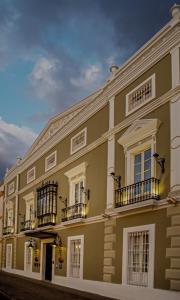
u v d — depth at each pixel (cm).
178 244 1169
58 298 1509
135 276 1377
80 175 1934
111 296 1491
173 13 1316
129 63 1557
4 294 1716
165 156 1283
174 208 1205
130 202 1427
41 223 2372
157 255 1255
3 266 3259
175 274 1162
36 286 1964
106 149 1688
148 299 1262
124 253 1437
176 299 1141
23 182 3011
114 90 1656
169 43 1316
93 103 1845
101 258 1614
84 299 1469
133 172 1484
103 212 1642
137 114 1462
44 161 2533
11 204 3247
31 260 2589
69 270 1923
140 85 1473
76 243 1909
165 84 1326
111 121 1662
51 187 2272
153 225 1292
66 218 1988
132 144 1482
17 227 3006
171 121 1268
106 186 1645
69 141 2128
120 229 1493
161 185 1283
